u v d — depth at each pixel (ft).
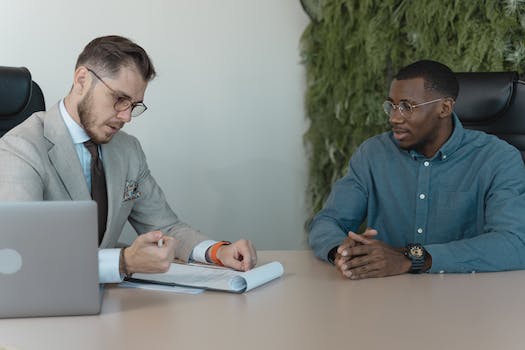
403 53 10.46
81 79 6.24
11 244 4.65
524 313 4.91
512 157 7.41
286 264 6.61
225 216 12.17
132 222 7.36
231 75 11.95
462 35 9.39
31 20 10.80
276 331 4.44
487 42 9.19
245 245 6.27
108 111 6.22
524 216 6.79
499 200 6.98
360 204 7.91
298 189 12.43
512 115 8.01
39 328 4.51
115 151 6.80
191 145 11.87
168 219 7.24
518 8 8.95
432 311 4.94
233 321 4.66
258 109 12.14
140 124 11.59
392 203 7.79
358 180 7.99
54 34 10.93
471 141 7.58
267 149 12.24
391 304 5.14
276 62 12.13
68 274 4.72
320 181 11.92
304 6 11.77
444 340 4.26
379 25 10.54
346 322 4.65
